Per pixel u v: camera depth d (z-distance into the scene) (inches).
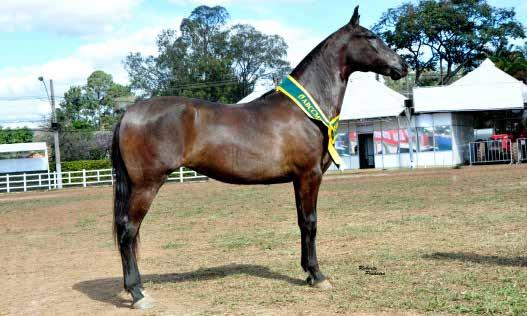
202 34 2477.9
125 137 241.8
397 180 967.6
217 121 249.6
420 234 394.3
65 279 320.8
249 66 2534.5
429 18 2174.0
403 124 1439.5
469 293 237.3
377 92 1433.3
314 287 262.1
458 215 472.1
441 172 1131.3
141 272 325.1
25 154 1898.4
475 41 2164.1
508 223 415.2
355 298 241.3
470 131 1535.4
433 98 1371.8
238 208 660.7
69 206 859.4
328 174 1342.3
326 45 273.0
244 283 279.4
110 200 942.4
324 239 397.4
